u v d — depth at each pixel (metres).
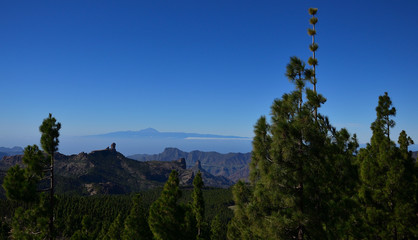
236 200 14.52
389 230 13.56
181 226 16.33
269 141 12.43
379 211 13.63
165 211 16.56
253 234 15.80
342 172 12.66
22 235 16.00
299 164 11.88
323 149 12.06
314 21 15.97
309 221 11.38
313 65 15.02
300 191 12.12
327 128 13.81
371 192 14.45
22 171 15.71
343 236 12.27
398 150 14.90
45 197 16.83
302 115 11.88
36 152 16.55
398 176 13.80
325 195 12.70
